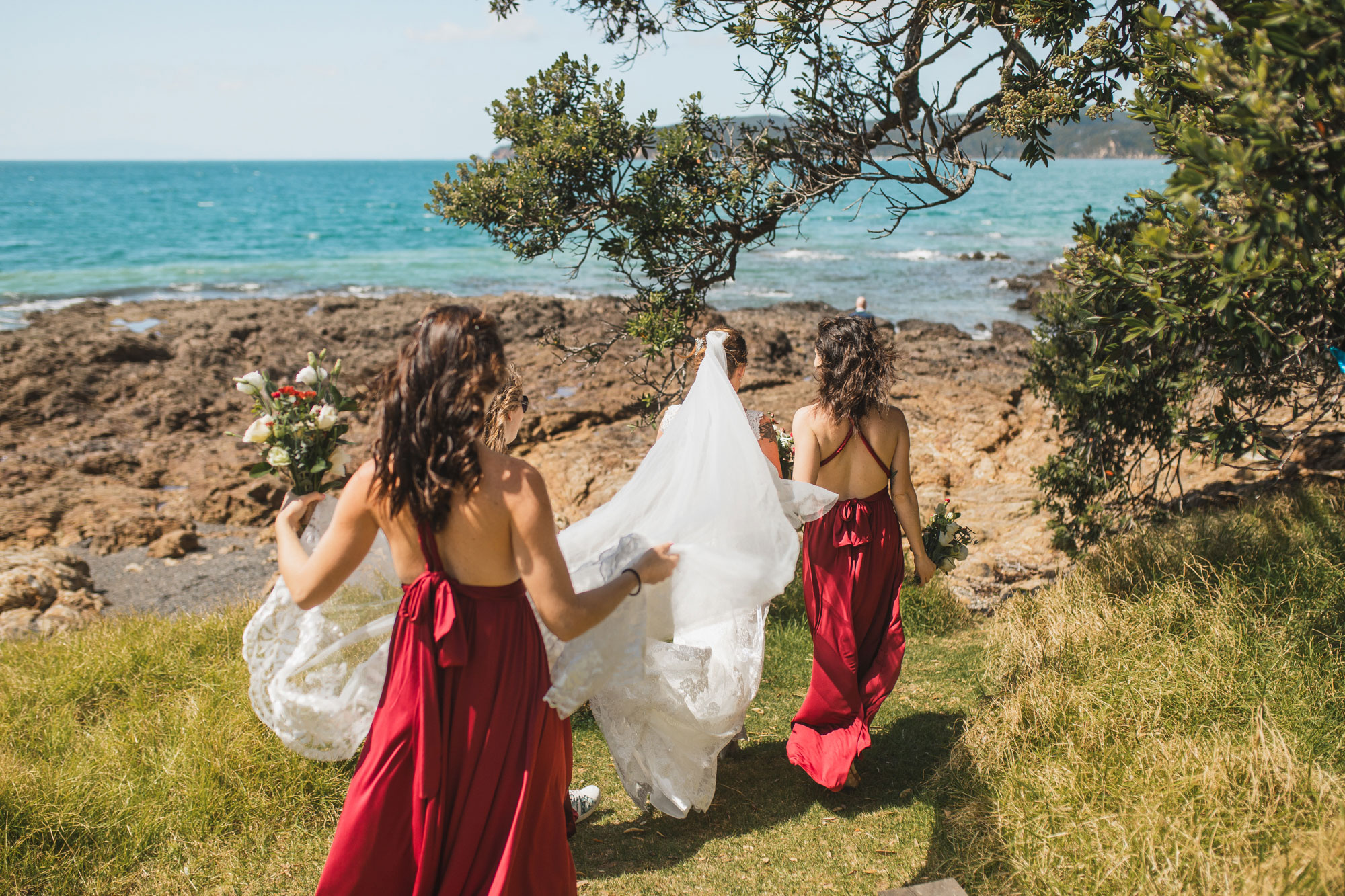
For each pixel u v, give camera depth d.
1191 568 4.79
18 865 3.12
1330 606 4.13
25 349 19.89
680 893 3.06
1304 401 7.75
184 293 36.56
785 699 4.73
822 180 6.08
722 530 2.98
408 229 69.31
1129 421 6.65
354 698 2.71
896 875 3.09
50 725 4.25
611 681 2.60
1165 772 3.11
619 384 16.89
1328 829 2.62
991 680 4.54
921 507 8.65
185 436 16.88
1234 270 2.38
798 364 20.20
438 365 2.07
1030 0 4.66
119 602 10.64
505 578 2.21
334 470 2.59
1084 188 113.56
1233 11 2.61
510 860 2.15
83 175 198.50
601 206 6.34
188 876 3.17
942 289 36.16
